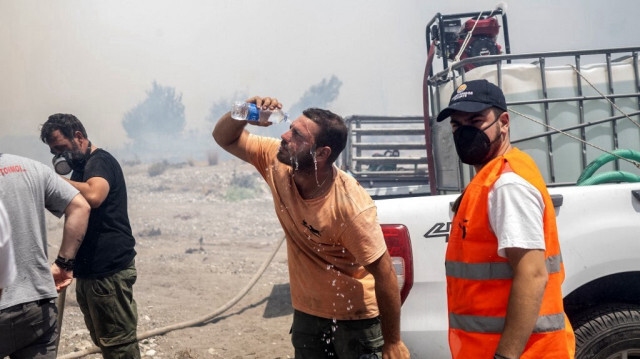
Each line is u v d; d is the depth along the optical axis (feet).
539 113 12.29
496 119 7.14
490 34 15.75
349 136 20.86
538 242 6.28
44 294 9.09
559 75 12.33
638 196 9.61
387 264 8.66
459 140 7.24
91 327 12.01
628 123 12.28
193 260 28.66
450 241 7.29
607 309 9.55
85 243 11.51
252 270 26.21
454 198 9.83
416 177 20.59
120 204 11.91
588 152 12.29
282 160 8.53
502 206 6.47
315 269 9.16
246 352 15.70
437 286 9.58
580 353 9.42
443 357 9.47
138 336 16.46
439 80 14.47
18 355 9.17
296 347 9.70
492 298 6.69
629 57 13.71
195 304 20.53
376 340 9.34
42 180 9.45
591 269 9.41
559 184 12.19
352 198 8.56
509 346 6.19
